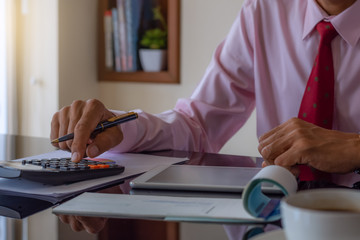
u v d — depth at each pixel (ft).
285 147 2.81
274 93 4.46
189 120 4.34
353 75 3.84
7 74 9.04
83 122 3.08
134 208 2.10
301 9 4.33
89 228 1.88
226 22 8.11
